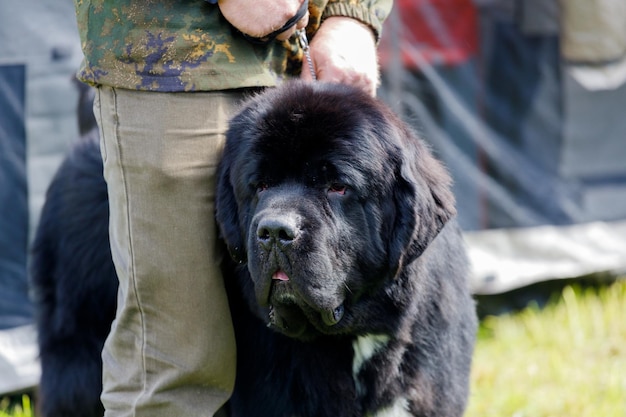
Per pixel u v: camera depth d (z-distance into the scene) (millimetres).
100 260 7223
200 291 5473
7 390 8828
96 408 7461
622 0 11273
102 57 5254
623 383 8641
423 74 10617
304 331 5590
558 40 11180
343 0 6047
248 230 5434
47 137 9297
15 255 9219
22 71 9094
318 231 5160
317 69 5961
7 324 9117
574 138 11469
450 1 10656
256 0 5176
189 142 5328
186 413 5512
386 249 5570
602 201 11641
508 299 11172
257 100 5527
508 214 11172
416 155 5730
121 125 5316
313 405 5832
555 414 8109
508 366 9219
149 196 5328
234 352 5684
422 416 5867
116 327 5676
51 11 9250
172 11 5176
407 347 5824
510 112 11156
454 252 6168
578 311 10477
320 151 5289
